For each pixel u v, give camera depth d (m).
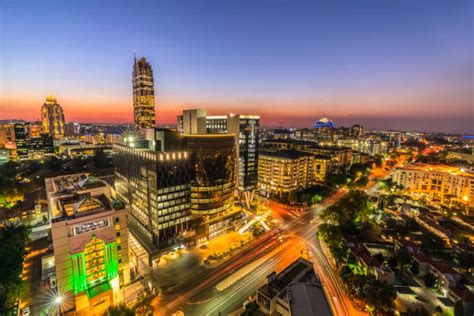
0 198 136.50
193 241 103.25
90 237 68.38
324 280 82.06
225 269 88.00
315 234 116.88
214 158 110.25
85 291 68.62
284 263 92.12
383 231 110.25
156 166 91.25
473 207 145.25
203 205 110.19
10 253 78.12
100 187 88.06
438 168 191.25
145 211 102.62
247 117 144.50
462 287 70.25
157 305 70.25
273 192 175.25
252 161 149.75
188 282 80.62
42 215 122.06
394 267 84.38
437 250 93.75
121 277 77.25
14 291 65.06
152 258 89.38
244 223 126.06
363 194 125.75
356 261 84.88
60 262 65.31
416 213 134.50
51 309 67.69
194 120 140.62
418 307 66.75
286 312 55.91
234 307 69.69
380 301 61.25
